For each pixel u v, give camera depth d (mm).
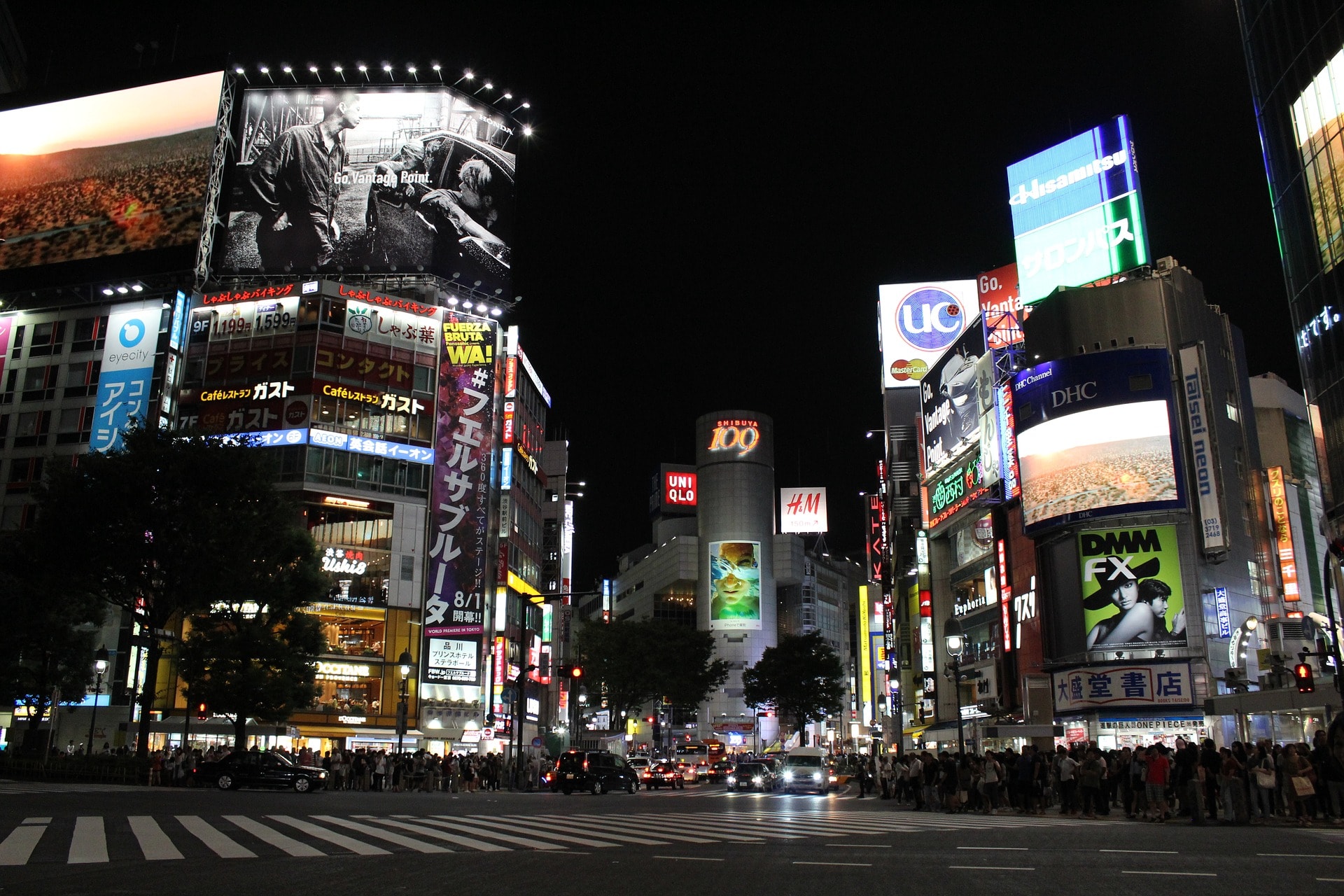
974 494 60406
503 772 51625
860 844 16875
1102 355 47875
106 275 63219
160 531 37188
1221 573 46375
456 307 68375
